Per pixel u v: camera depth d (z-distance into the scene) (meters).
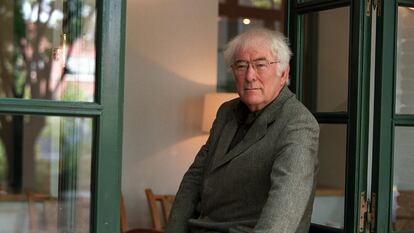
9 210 2.21
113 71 2.24
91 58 2.24
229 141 2.61
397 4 2.88
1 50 2.18
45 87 2.21
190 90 5.75
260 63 2.50
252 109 2.56
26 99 2.19
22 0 2.21
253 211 2.47
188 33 5.74
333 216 2.95
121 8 2.24
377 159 2.86
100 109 2.22
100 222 2.22
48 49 2.22
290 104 2.49
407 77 2.95
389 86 2.87
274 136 2.44
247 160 2.48
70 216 2.24
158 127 5.64
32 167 2.21
